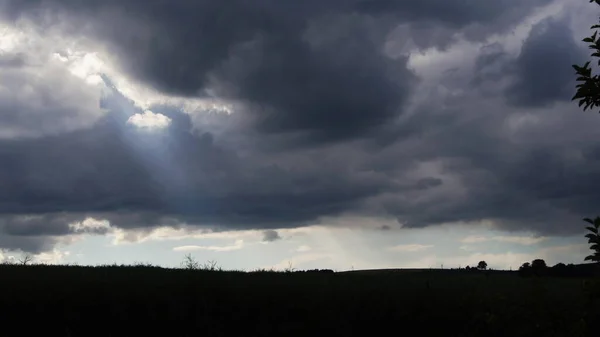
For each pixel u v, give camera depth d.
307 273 18.67
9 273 15.77
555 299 7.71
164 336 14.11
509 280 13.70
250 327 14.42
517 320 7.71
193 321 14.28
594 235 6.21
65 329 13.70
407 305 14.41
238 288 15.16
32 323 13.84
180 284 15.23
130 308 14.27
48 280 14.89
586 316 6.92
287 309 14.67
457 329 13.00
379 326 14.35
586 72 6.26
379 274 18.28
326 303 14.76
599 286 6.29
